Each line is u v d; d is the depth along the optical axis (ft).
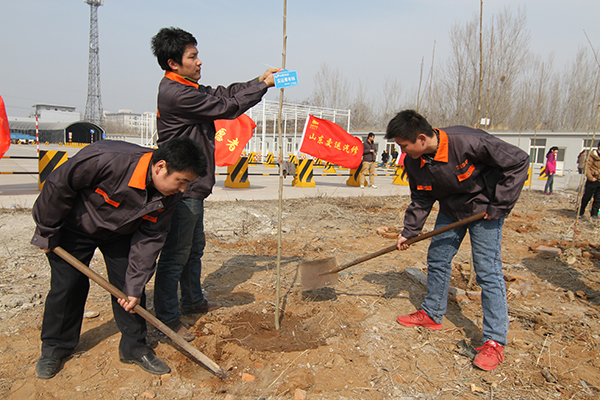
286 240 19.11
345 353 9.29
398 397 7.79
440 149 8.74
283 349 9.50
